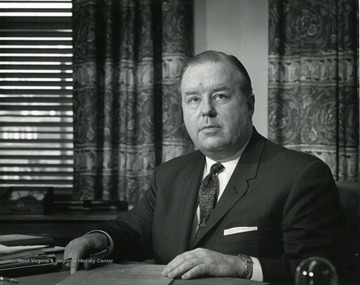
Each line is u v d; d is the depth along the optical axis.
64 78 4.53
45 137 4.54
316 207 2.04
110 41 4.15
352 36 4.01
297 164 2.12
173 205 2.27
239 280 1.72
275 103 4.09
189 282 1.70
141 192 4.16
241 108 2.15
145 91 4.14
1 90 4.54
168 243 2.20
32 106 4.52
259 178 2.12
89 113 4.15
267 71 4.25
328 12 4.05
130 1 4.15
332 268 1.28
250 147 2.21
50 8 4.54
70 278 1.76
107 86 4.14
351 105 4.01
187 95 2.15
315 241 1.99
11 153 4.55
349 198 2.35
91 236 2.14
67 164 4.51
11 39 4.54
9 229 3.71
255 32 4.26
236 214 2.07
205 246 2.07
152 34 4.17
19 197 3.82
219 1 4.28
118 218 2.42
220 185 2.20
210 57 2.15
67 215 3.70
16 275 1.83
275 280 1.81
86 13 4.17
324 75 4.04
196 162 2.36
